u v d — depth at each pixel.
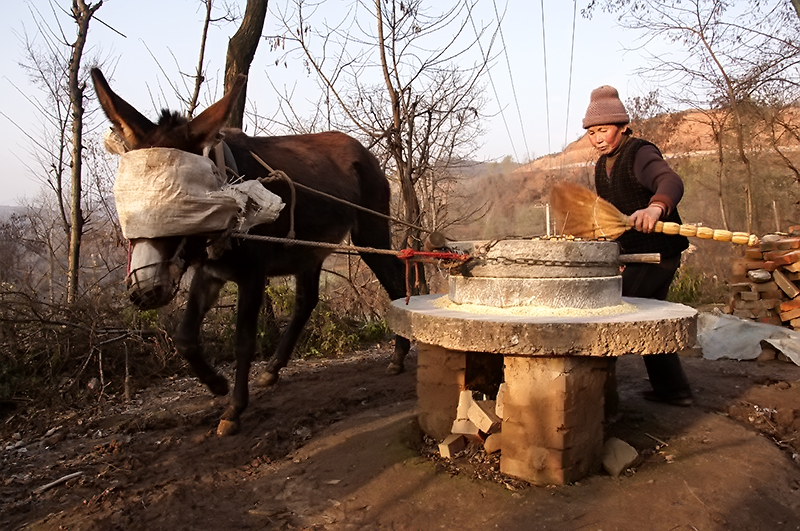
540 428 2.61
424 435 3.24
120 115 3.28
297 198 4.31
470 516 2.44
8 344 4.68
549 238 2.91
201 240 3.29
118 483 3.05
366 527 2.47
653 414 3.45
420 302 3.29
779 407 3.72
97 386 4.69
